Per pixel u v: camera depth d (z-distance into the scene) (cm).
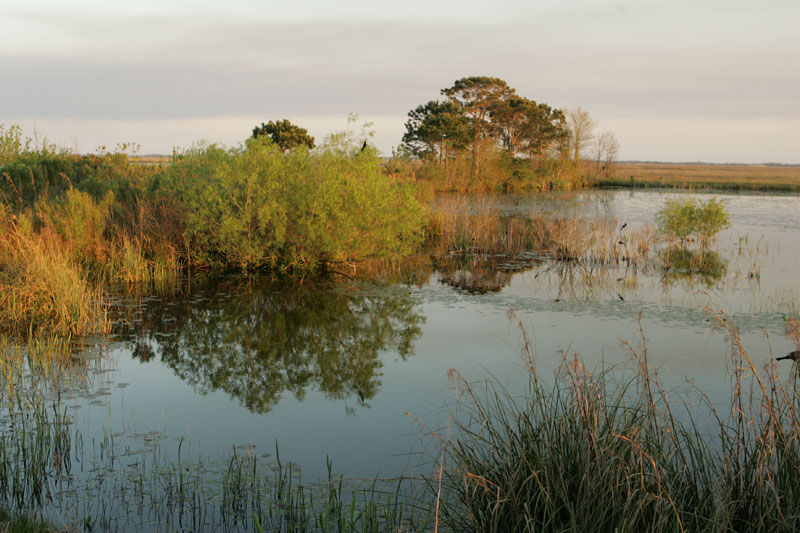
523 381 730
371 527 438
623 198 4169
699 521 391
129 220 1565
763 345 877
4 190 1750
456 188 4662
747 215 2972
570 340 907
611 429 436
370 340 930
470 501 424
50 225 1415
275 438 601
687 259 1670
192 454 564
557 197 4256
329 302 1171
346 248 1484
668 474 421
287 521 455
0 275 1072
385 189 1511
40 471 525
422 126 5131
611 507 392
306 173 1459
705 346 871
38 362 807
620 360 802
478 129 5409
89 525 449
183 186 1542
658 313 1072
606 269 1541
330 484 510
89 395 705
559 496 401
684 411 611
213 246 1481
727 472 408
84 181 1895
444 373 776
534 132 5622
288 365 822
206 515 466
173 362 827
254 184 1417
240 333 966
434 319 1047
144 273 1323
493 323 1018
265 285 1318
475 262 1656
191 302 1159
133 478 519
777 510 377
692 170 10006
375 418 646
